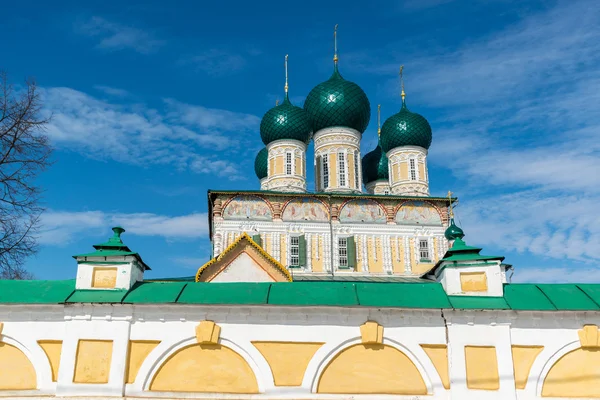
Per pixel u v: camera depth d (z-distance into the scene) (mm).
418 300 15273
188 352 14641
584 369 14695
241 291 15531
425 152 52750
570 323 14953
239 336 14680
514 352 14797
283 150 51156
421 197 44781
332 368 14656
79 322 14625
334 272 42500
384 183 56156
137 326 14711
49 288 15492
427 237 44312
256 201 43531
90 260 15539
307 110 51562
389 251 43594
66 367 14258
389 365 14727
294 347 14695
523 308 14914
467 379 14477
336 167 49188
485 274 15664
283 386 14359
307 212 43844
